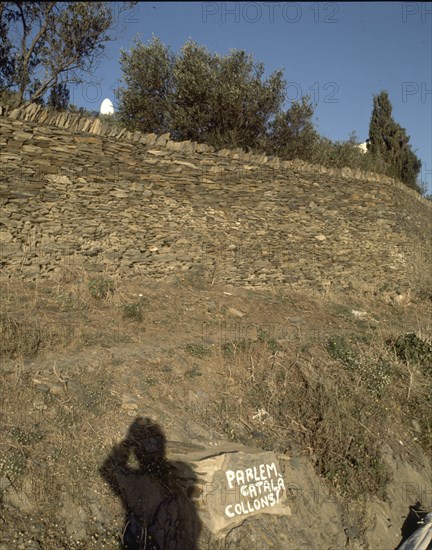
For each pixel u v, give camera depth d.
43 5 13.80
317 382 7.64
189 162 10.96
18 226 8.55
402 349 9.50
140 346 7.29
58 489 4.89
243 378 7.28
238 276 11.00
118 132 10.17
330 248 12.73
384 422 7.71
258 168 11.99
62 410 5.60
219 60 15.30
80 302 8.09
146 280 9.70
